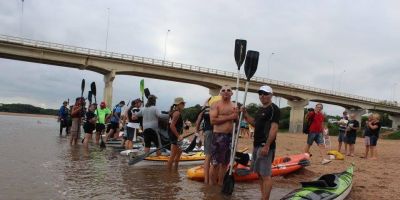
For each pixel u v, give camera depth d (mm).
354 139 15109
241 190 7883
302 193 6234
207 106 8766
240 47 8695
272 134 6270
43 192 6805
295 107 82062
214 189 7727
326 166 11648
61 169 9266
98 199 6516
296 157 10523
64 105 22031
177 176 9109
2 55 51719
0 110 134625
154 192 7238
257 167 6523
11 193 6605
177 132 9898
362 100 93500
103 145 15062
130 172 9422
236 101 8461
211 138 8305
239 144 21219
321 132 12828
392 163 13461
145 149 10977
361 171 10914
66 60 54250
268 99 6426
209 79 67625
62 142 16984
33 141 16781
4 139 17031
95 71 60406
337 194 6469
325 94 83938
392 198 7637
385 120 119250
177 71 64250
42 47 51688
